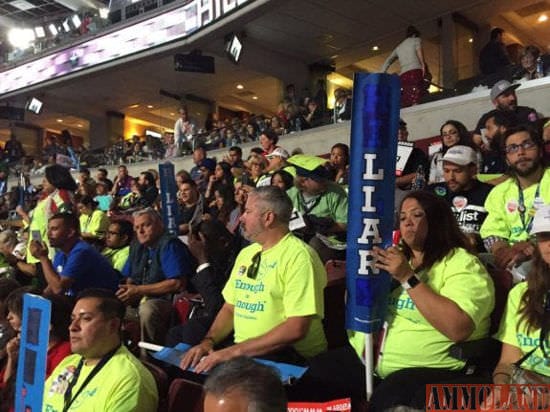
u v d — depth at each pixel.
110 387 2.33
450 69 10.34
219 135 12.93
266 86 18.28
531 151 3.21
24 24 20.23
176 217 5.31
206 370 2.56
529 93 6.84
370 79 2.34
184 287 3.98
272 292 2.68
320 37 13.95
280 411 1.37
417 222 2.42
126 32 15.41
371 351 2.34
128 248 4.95
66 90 19.08
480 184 3.74
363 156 2.35
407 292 2.23
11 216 11.45
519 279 2.64
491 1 11.82
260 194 2.79
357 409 2.37
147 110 21.48
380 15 12.65
